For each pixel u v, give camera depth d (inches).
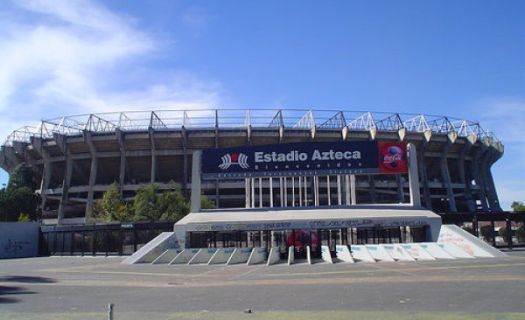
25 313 519.8
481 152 4033.0
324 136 3540.8
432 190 3981.3
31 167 3850.9
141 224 2025.1
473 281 722.8
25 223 2413.9
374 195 3607.3
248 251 1454.2
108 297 660.7
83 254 2111.2
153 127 3563.0
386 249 1400.1
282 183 1989.4
